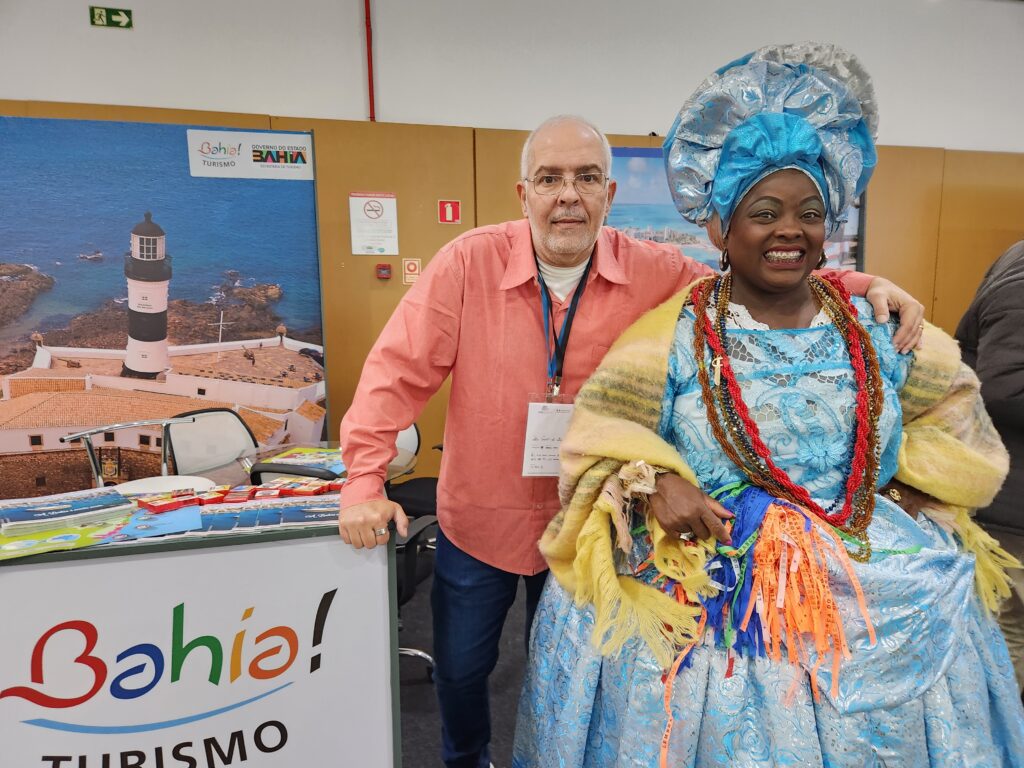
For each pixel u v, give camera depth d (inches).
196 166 103.7
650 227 137.0
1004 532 55.2
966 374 41.0
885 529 37.8
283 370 113.7
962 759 35.1
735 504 37.6
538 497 51.3
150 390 108.9
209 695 39.1
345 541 39.2
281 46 118.3
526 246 50.1
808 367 37.2
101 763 38.3
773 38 137.6
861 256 146.5
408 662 84.7
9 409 104.0
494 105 128.8
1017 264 53.1
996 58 148.9
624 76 132.7
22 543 36.1
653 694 35.9
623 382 38.9
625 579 38.8
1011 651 56.6
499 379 49.9
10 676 36.0
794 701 34.2
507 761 66.1
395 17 121.6
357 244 124.6
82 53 110.7
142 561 36.6
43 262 101.1
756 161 35.2
